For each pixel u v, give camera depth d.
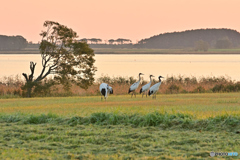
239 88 107.25
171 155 29.48
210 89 109.94
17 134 37.69
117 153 30.27
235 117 40.28
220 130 38.03
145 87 87.44
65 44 114.06
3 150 31.50
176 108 56.31
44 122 45.31
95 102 73.44
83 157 29.12
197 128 39.22
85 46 113.88
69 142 34.53
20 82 125.12
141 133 37.03
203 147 31.67
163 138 35.19
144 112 46.44
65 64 113.56
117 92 107.62
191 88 110.75
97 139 34.84
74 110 56.09
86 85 112.69
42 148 32.34
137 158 28.59
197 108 55.97
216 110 53.03
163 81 123.69
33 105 69.06
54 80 114.75
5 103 75.50
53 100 82.38
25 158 28.97
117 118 43.56
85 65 115.81
